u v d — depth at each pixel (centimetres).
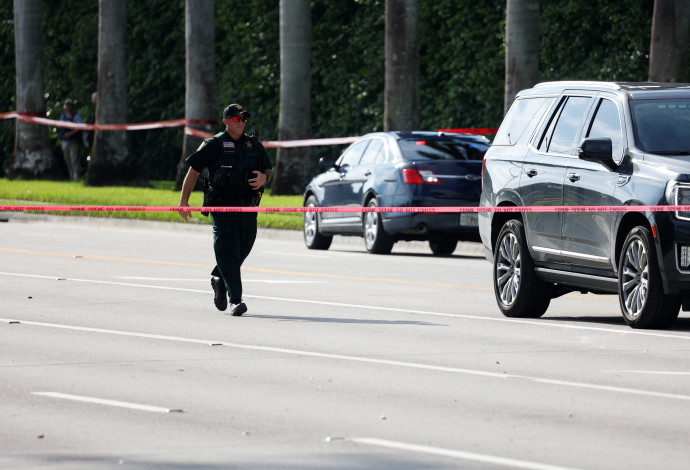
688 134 3819
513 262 4181
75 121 13612
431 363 3169
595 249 3862
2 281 5131
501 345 3472
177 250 6831
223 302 4162
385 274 5641
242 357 3256
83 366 3112
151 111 14475
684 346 3453
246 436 2350
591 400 2695
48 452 2230
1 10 15475
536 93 4331
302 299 4597
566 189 3962
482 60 11669
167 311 4209
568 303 4619
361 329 3794
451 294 4825
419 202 6569
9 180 13388
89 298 4566
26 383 2880
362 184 6938
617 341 3544
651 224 3638
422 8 11988
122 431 2391
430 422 2470
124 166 12256
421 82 12212
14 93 15588
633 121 3841
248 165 4084
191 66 11450
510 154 4312
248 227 4103
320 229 7319
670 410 2592
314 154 13038
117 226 9088
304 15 11075
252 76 13350
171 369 3070
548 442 2302
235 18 13500
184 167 11412
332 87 12888
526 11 8069
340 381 2914
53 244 7144
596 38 11188
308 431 2391
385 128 9212
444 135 6888
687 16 7431
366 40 12569
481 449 2247
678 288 3616
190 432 2383
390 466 2128
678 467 2122
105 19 12225
